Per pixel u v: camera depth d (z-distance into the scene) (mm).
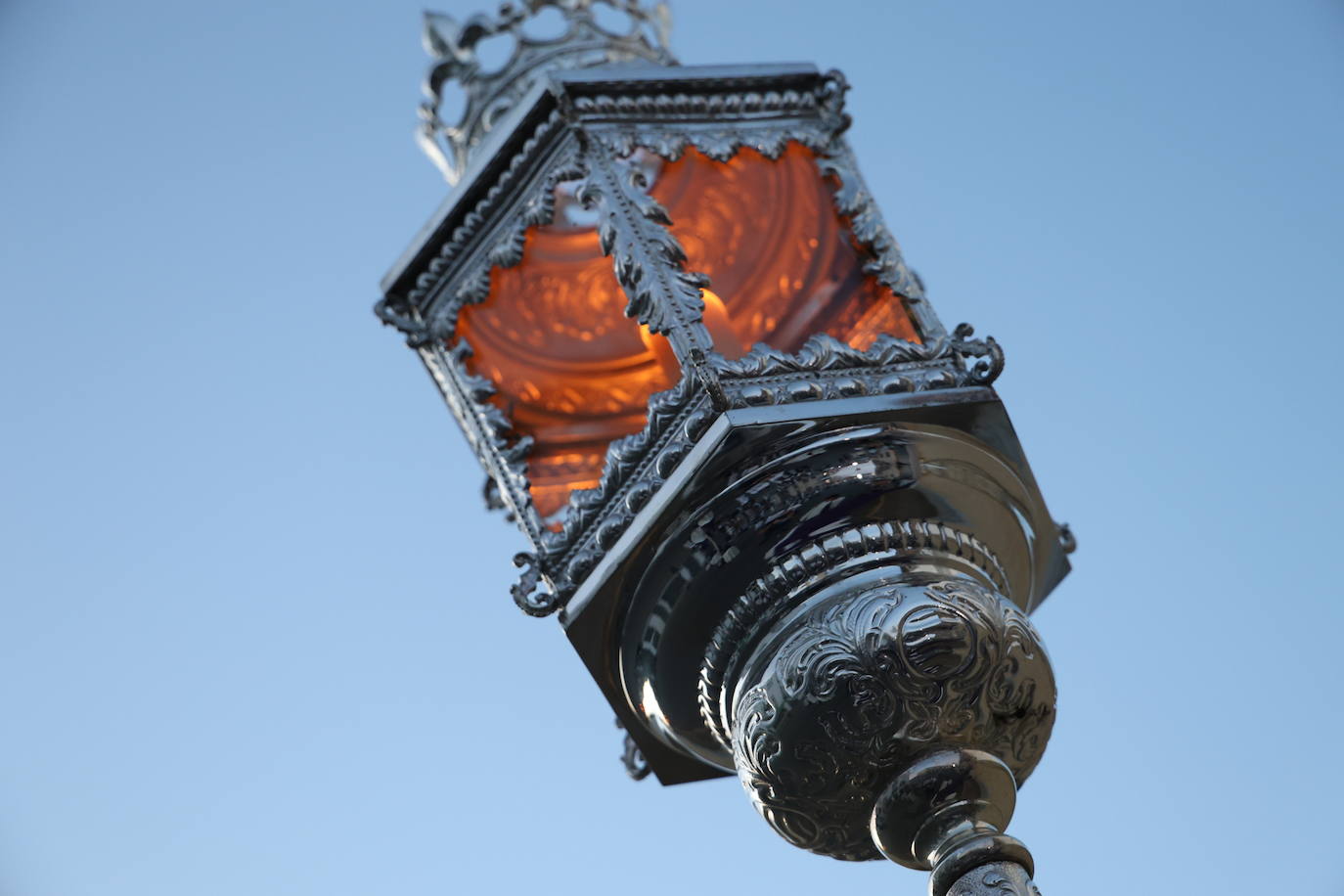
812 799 2664
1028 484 2881
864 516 2732
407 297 3273
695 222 3459
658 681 2879
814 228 3268
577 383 3373
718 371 2709
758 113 3176
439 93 3797
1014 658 2637
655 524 2723
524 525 2996
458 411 3256
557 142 3082
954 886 2547
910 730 2588
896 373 2783
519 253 3107
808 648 2623
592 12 3781
